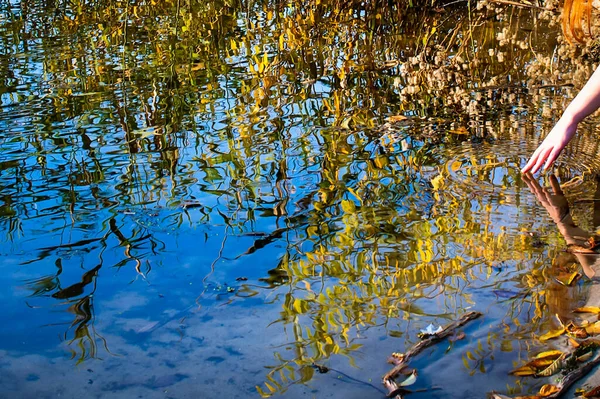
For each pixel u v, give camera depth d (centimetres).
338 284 251
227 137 419
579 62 534
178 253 277
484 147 384
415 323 225
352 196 327
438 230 288
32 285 258
